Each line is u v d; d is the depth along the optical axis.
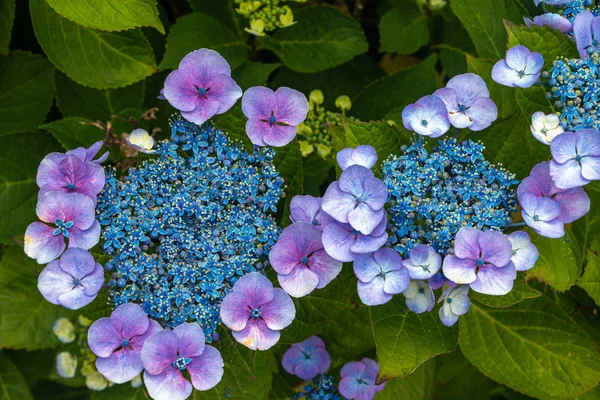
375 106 0.68
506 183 0.52
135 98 0.66
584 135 0.51
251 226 0.52
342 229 0.51
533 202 0.51
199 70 0.53
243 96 0.53
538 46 0.56
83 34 0.62
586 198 0.52
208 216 0.52
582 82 0.54
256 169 0.53
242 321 0.51
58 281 0.51
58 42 0.62
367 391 0.60
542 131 0.53
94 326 0.50
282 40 0.67
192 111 0.53
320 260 0.52
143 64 0.63
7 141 0.64
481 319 0.60
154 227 0.52
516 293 0.52
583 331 0.58
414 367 0.52
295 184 0.55
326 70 0.70
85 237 0.51
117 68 0.63
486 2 0.62
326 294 0.54
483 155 0.54
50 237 0.51
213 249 0.52
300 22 0.67
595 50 0.55
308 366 0.61
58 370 0.62
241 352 0.52
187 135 0.53
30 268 0.63
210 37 0.65
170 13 0.72
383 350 0.52
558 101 0.55
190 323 0.50
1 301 0.62
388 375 0.52
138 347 0.51
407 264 0.50
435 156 0.52
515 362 0.59
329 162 0.65
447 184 0.52
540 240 0.55
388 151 0.53
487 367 0.60
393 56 0.74
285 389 0.62
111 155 0.62
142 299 0.52
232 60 0.65
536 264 0.54
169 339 0.50
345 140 0.54
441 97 0.53
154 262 0.52
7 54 0.65
